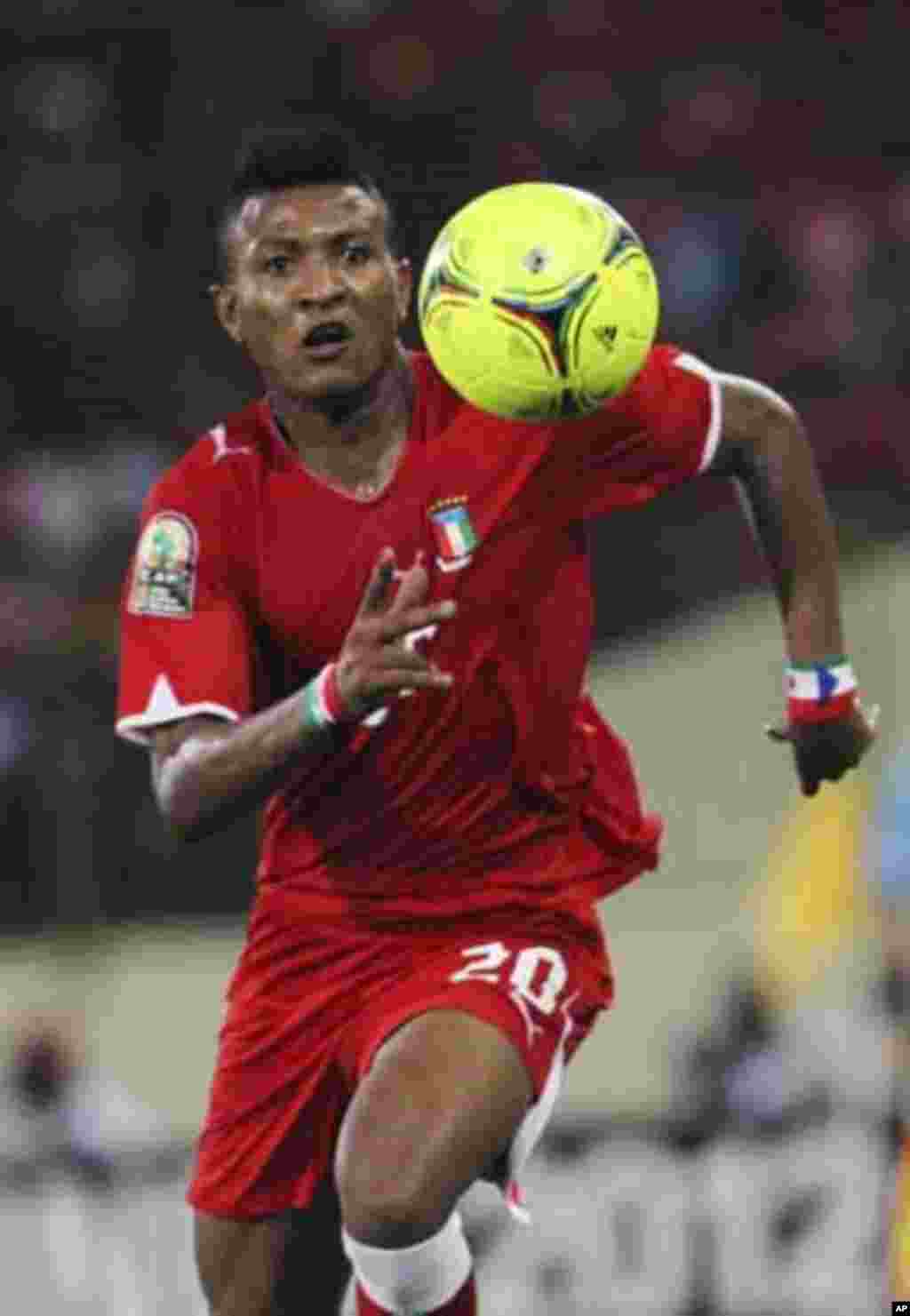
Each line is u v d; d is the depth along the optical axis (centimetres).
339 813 1962
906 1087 3275
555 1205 3269
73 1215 3294
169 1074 4144
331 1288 2112
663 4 6775
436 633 1902
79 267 6175
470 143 6419
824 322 6144
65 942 4278
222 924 4394
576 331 1745
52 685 4622
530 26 6706
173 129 6350
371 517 1897
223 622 1908
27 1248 3291
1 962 4247
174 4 6462
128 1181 3297
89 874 4431
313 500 1900
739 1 6769
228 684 1894
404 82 6519
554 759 1972
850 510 5106
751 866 4375
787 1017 3553
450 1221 1864
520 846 1978
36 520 5556
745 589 5144
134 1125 3606
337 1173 1859
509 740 1939
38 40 6444
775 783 4478
